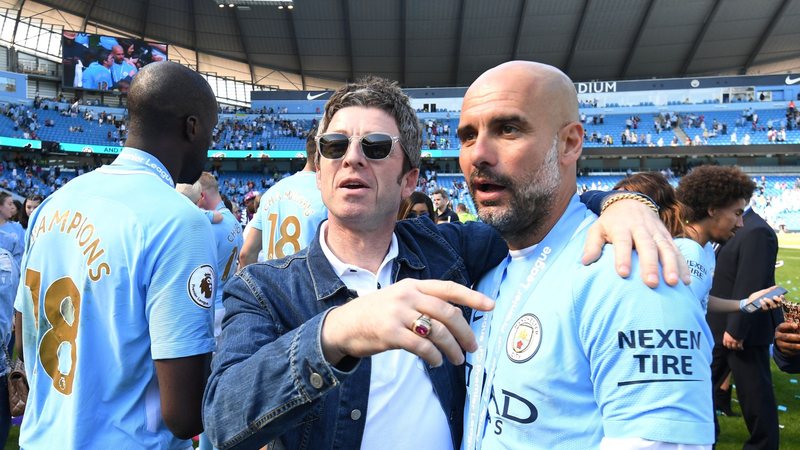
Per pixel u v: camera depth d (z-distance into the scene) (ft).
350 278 5.57
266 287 5.19
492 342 5.06
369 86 5.74
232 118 163.84
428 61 178.50
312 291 5.29
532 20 160.56
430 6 155.43
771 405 12.26
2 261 11.05
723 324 14.79
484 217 4.85
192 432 5.97
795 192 132.26
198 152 7.14
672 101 159.43
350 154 5.43
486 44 170.60
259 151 154.40
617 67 181.47
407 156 5.88
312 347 3.43
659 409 3.60
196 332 5.96
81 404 5.93
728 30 164.66
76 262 6.08
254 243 15.33
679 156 150.20
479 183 4.81
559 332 4.26
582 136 4.99
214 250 6.49
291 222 12.85
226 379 3.93
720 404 16.69
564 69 182.19
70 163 148.36
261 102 168.55
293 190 12.93
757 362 12.32
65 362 6.10
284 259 5.57
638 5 155.43
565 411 4.19
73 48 147.13
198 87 6.96
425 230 6.48
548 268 4.69
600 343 3.95
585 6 155.53
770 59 177.58
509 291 5.10
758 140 145.28
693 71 183.42
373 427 5.10
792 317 7.88
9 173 131.54
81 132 145.07
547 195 4.70
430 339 3.02
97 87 149.89
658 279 3.80
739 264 12.37
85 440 5.91
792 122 148.77
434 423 5.29
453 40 168.86
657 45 170.91
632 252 4.10
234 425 3.76
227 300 5.24
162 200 6.21
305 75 189.57
